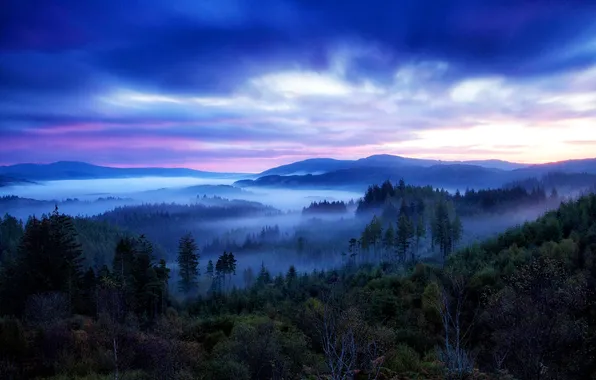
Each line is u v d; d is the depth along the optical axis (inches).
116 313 883.4
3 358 707.4
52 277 1557.6
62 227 1904.5
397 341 862.5
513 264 1418.6
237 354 687.1
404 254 4013.3
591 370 703.1
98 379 660.7
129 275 1834.4
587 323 813.9
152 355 704.4
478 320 869.2
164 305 1852.9
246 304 1953.7
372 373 497.4
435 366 591.8
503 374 557.3
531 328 650.8
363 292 1293.1
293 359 718.5
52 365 710.5
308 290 2004.2
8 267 1721.2
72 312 1309.1
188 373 645.3
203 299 2365.9
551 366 668.7
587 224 1831.9
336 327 482.3
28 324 903.7
